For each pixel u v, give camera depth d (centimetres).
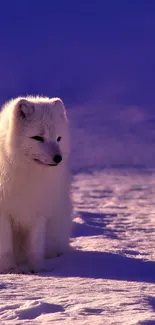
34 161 797
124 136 4450
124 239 1175
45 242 874
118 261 874
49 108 816
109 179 2659
